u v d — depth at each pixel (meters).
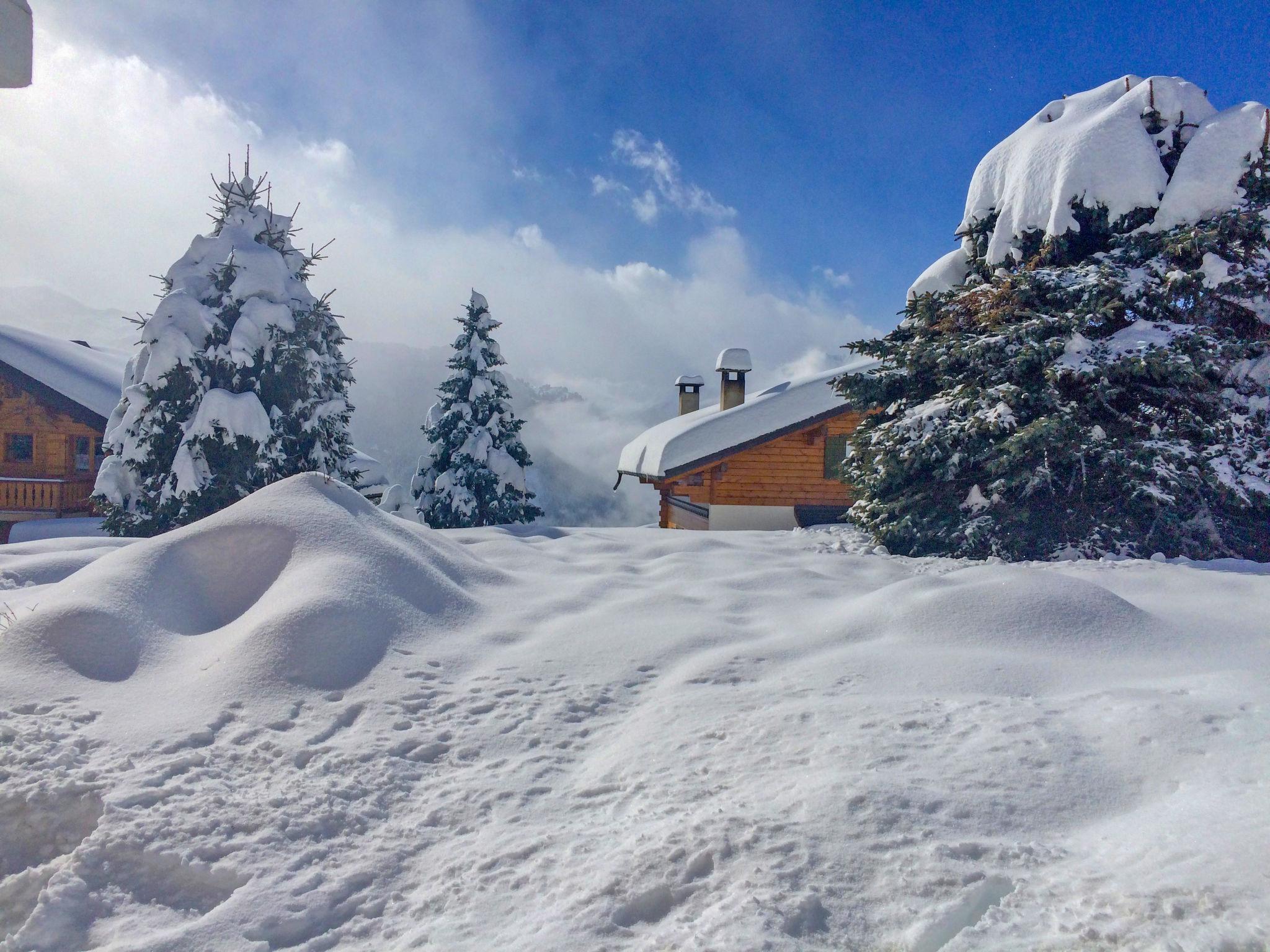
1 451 21.12
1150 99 11.24
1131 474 9.55
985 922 2.27
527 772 3.82
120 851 3.12
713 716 4.23
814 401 18.92
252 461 15.30
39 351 22.58
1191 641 5.18
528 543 10.45
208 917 2.78
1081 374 9.72
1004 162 12.59
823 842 2.75
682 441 18.38
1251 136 10.28
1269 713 3.55
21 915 2.99
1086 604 5.58
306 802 3.50
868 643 5.50
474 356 22.42
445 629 6.08
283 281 16.69
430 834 3.32
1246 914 2.08
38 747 3.90
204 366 15.44
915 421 10.91
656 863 2.75
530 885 2.82
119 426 15.33
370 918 2.80
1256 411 10.08
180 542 6.56
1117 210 10.89
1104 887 2.33
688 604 6.95
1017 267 11.93
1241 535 10.02
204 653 5.36
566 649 5.62
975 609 5.68
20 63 2.95
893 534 10.80
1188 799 2.85
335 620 5.38
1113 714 3.71
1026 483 10.06
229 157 17.81
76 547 9.32
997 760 3.31
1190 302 10.48
